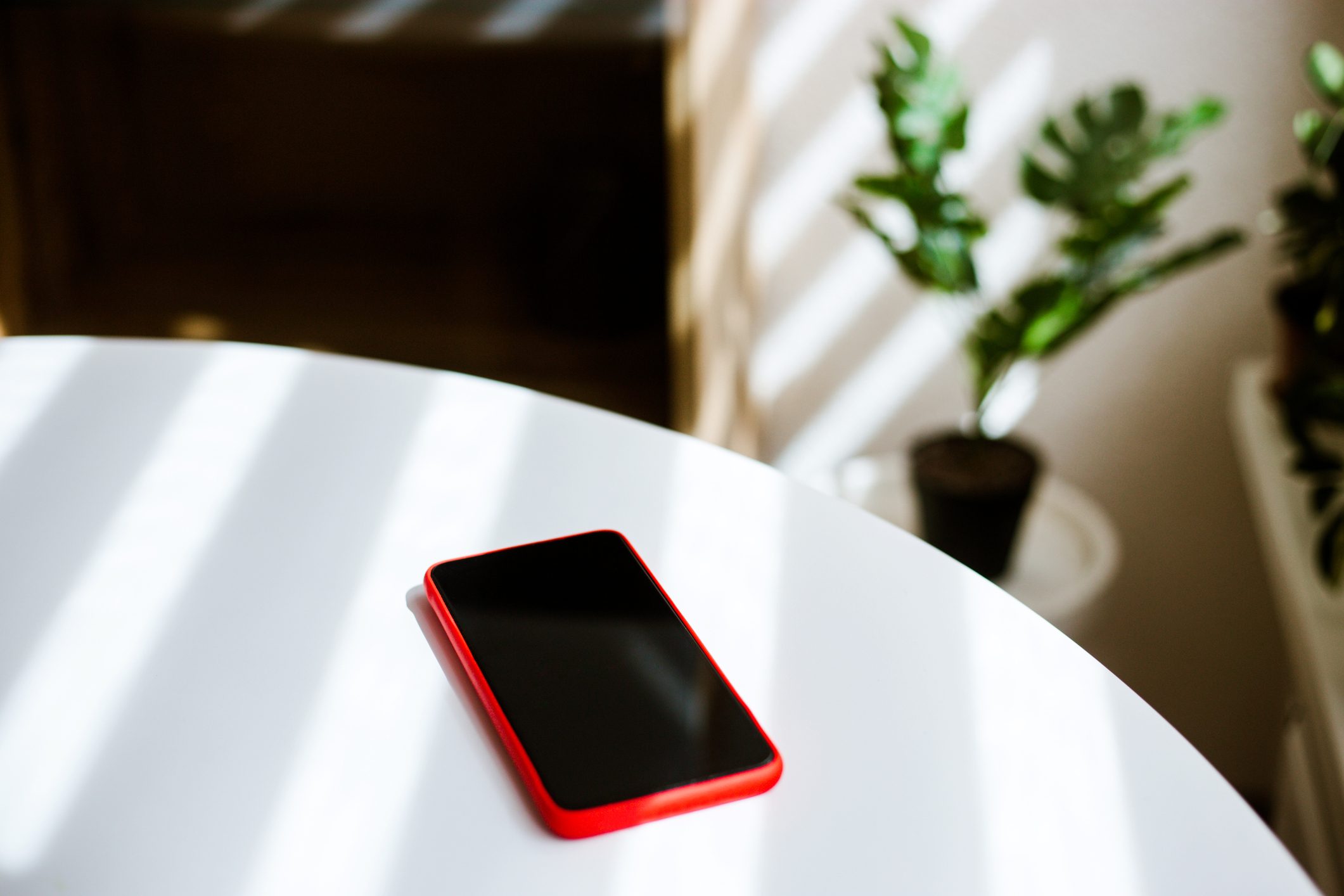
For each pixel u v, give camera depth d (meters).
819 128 1.15
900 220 1.18
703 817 0.34
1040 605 1.05
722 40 1.05
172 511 0.46
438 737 0.37
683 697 0.37
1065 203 0.97
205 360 0.56
